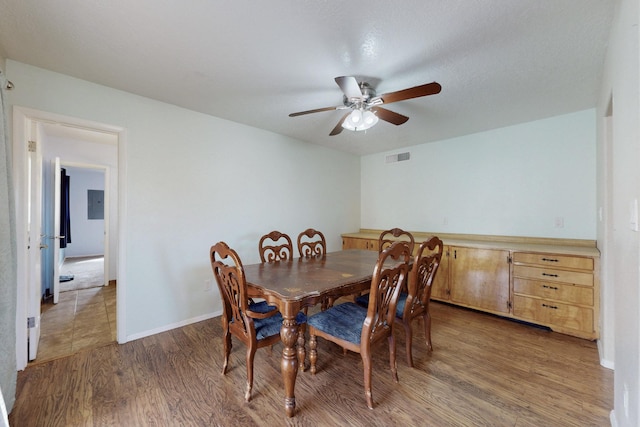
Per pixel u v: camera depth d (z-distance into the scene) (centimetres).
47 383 186
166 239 268
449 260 332
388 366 209
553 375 195
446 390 180
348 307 216
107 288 413
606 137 209
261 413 160
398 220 444
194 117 285
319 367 208
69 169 635
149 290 258
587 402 168
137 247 251
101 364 209
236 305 181
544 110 283
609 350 204
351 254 300
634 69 106
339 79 179
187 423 153
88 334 260
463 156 371
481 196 355
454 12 146
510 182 332
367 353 163
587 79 217
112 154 445
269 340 181
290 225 381
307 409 163
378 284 163
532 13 146
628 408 120
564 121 296
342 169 461
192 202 285
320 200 423
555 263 259
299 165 392
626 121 120
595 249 263
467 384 186
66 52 184
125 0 138
